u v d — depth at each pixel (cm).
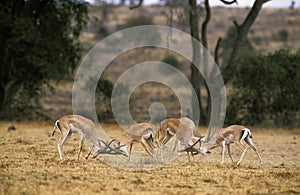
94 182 4300
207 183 4391
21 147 6562
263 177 4691
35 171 4688
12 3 10669
